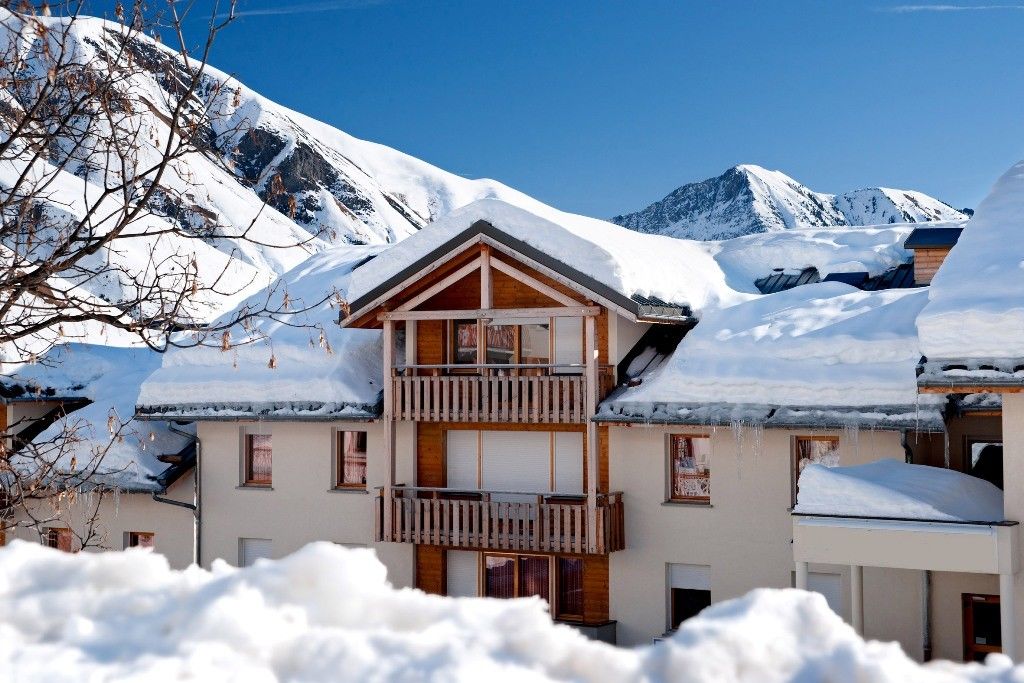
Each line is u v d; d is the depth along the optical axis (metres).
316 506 27.25
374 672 3.38
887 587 21.28
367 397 26.38
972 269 17.55
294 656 3.53
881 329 22.44
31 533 28.77
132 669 3.34
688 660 3.45
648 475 24.20
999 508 17.88
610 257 23.88
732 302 26.91
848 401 21.69
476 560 25.89
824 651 3.66
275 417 26.77
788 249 30.86
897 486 17.64
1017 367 16.02
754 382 22.61
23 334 9.73
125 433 28.59
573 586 25.08
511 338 25.77
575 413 24.06
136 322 9.43
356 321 25.89
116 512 29.02
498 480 25.81
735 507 23.33
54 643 3.69
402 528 25.59
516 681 3.31
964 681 3.51
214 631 3.65
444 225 25.33
